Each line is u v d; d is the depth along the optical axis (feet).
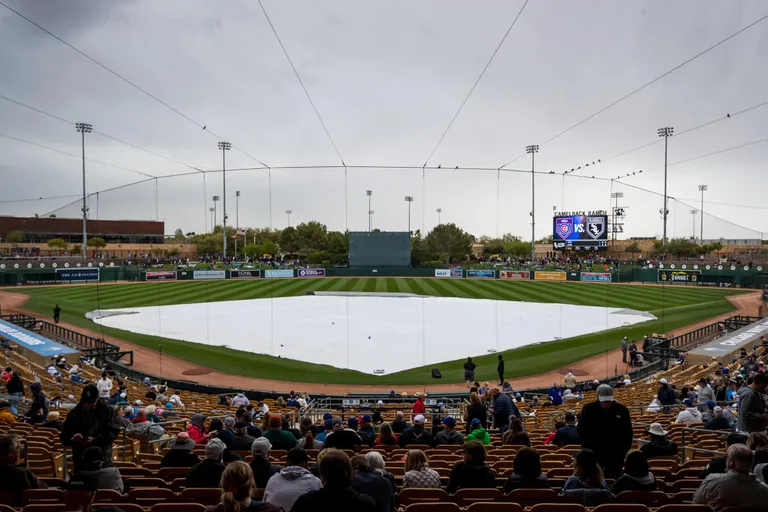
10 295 191.11
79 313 153.69
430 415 59.93
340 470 14.97
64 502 21.03
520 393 81.00
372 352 108.58
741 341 101.86
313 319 144.97
